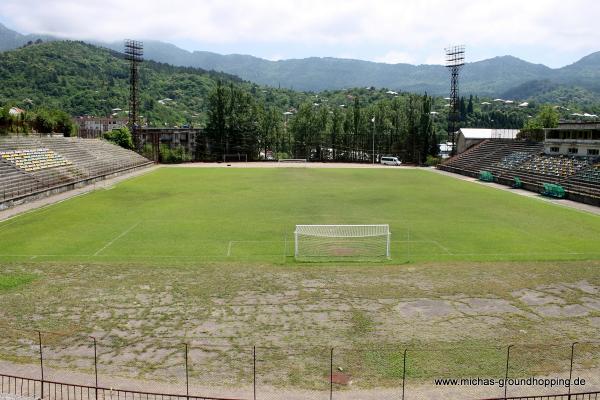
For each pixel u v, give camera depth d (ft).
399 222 124.16
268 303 66.69
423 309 64.80
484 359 51.16
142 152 330.75
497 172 223.30
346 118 371.56
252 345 54.19
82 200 156.56
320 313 63.31
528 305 66.54
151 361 50.70
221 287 73.15
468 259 90.02
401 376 47.70
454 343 54.80
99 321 60.49
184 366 49.65
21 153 190.49
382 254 93.56
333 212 137.80
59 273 79.77
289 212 137.69
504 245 100.78
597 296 70.13
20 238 104.68
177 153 356.38
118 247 97.71
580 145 195.42
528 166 210.79
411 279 77.36
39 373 48.19
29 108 588.09
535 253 94.43
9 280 75.77
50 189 165.27
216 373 48.32
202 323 60.03
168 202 154.81
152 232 111.55
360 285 74.38
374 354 52.13
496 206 148.77
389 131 360.48
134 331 57.67
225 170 272.72
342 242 102.89
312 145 380.78
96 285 73.87
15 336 56.29
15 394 43.24
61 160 207.21
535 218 129.59
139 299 67.97
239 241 103.50
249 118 365.40
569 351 53.11
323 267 84.23
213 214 134.31
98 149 264.52
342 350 53.01
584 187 161.38
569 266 84.99
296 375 47.91
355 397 44.06
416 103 346.95
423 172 265.95
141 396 43.91
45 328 58.34
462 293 70.95
